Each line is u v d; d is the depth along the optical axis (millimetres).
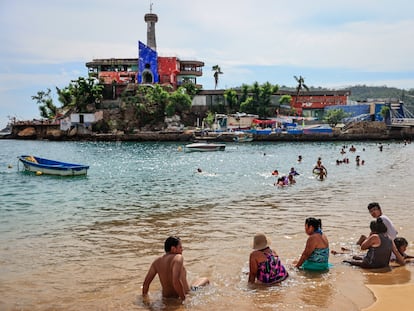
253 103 99500
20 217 15961
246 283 8211
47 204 19156
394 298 7168
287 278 8391
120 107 94188
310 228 9031
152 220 15016
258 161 43531
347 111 94625
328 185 24047
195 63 111500
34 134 96250
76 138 89875
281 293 7543
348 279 8258
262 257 8164
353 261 9383
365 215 15094
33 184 27438
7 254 10719
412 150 57656
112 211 17062
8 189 25016
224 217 15297
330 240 11594
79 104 96875
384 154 50500
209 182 26922
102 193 22688
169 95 93812
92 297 7688
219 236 12367
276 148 65188
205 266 9422
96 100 97312
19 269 9469
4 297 7754
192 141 81875
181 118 97688
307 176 29047
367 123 86438
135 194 22047
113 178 30281
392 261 9477
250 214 15781
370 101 97562
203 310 6855
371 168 34250
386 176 28156
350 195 19969
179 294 7332
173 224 14227
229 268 9266
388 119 89062
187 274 8883
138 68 103750
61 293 7922
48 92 108750
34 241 12102
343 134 82875
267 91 99750
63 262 9992
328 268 8953
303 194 20797
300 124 95625
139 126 93438
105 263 9875
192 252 10617
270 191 22203
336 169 33938
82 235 12812
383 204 17109
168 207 17797
